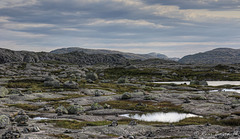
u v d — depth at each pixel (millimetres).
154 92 113500
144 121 54312
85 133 39594
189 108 71062
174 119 57031
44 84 130750
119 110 71062
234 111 62031
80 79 168375
